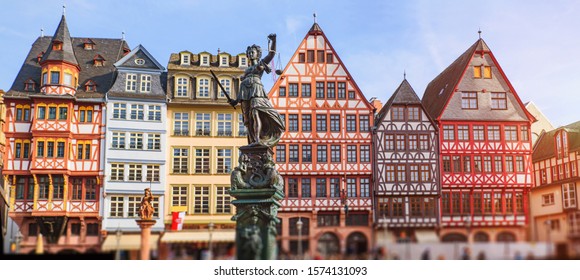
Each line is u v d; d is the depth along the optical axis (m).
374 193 38.88
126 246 16.33
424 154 39.41
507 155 39.94
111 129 38.62
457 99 40.56
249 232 15.22
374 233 14.56
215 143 39.75
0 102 40.78
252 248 15.06
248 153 17.86
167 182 38.84
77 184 38.00
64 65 38.50
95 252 16.17
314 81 40.22
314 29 40.75
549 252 12.65
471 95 40.72
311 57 40.50
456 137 39.94
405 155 39.41
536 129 46.09
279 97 39.91
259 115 18.05
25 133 37.94
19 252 17.05
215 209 38.94
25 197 37.47
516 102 40.81
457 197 39.41
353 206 38.94
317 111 39.94
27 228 37.31
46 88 38.16
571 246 12.43
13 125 37.97
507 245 12.93
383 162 39.28
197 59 41.28
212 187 39.12
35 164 37.09
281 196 18.27
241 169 17.67
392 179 39.09
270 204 17.31
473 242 13.41
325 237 15.61
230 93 40.44
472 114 40.34
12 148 37.75
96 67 41.12
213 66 40.91
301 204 38.72
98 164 38.16
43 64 38.53
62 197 37.31
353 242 14.84
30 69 39.75
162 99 39.53
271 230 16.25
